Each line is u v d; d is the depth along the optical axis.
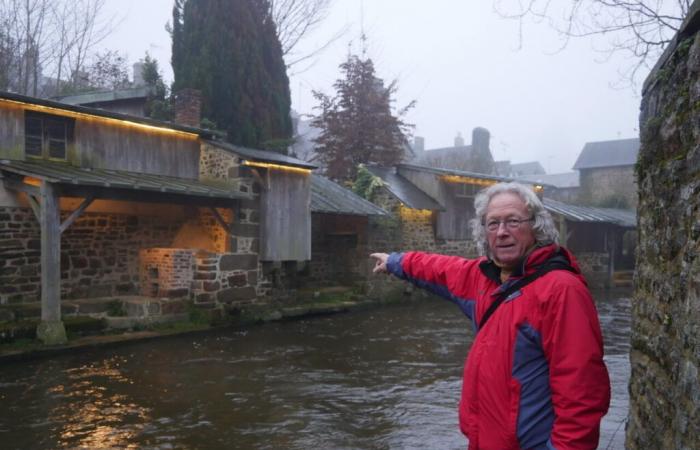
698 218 2.08
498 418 1.90
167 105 16.72
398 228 16.73
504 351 1.92
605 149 36.78
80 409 6.12
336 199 15.02
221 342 10.02
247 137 17.75
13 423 5.64
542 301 1.86
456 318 13.25
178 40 18.34
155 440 5.23
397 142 23.44
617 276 23.02
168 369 8.00
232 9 17.88
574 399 1.74
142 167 11.46
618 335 10.87
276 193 12.66
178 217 12.66
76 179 8.84
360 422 5.77
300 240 13.23
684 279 2.22
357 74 23.00
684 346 2.15
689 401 2.03
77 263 10.85
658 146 2.75
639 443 2.81
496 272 2.16
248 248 12.19
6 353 8.14
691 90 2.29
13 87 17.33
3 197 9.60
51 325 8.83
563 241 19.62
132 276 11.77
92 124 10.62
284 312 12.69
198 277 11.41
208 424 5.69
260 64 18.47
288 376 7.66
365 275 15.95
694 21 2.35
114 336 9.66
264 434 5.41
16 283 9.80
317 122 23.45
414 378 7.59
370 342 10.16
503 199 2.09
